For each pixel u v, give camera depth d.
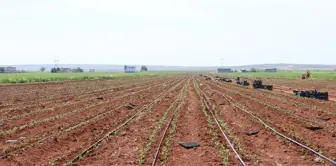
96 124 20.38
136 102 32.59
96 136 17.11
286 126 19.30
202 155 13.56
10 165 12.32
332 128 18.45
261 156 13.38
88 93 43.03
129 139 16.55
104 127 19.72
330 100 34.50
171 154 13.80
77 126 19.41
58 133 17.39
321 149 14.17
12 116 23.52
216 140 16.02
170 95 39.97
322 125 19.44
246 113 24.25
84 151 13.91
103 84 63.50
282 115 23.27
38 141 15.58
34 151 14.12
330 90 48.25
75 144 15.78
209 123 20.48
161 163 12.44
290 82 71.06
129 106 28.48
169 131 18.25
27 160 13.00
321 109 26.25
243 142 15.72
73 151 14.26
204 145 15.22
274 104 30.05
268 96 37.94
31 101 33.22
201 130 18.59
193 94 41.03
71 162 12.33
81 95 40.12
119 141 16.12
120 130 18.55
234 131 18.30
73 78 80.44
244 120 21.64
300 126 19.41
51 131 18.39
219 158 13.04
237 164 12.16
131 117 22.84
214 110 26.38
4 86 53.06
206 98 35.56
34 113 24.72
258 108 27.77
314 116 23.16
